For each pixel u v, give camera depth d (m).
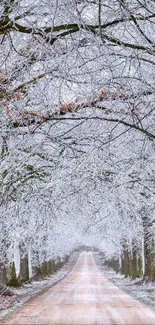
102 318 19.86
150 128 14.59
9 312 22.02
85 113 13.64
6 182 16.39
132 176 17.42
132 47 10.92
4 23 10.61
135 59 11.46
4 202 16.84
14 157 15.97
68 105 13.23
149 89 12.17
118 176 16.53
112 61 11.68
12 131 14.77
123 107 13.65
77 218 21.62
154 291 33.25
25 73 12.62
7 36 12.13
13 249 33.09
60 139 15.28
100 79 12.77
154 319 19.50
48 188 17.28
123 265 65.75
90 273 75.50
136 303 26.91
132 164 16.81
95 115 13.27
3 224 21.05
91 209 19.03
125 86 12.44
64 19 11.08
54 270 82.69
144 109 13.39
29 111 13.57
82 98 13.20
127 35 12.57
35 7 10.58
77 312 22.25
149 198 20.75
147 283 39.00
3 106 12.80
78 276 66.00
